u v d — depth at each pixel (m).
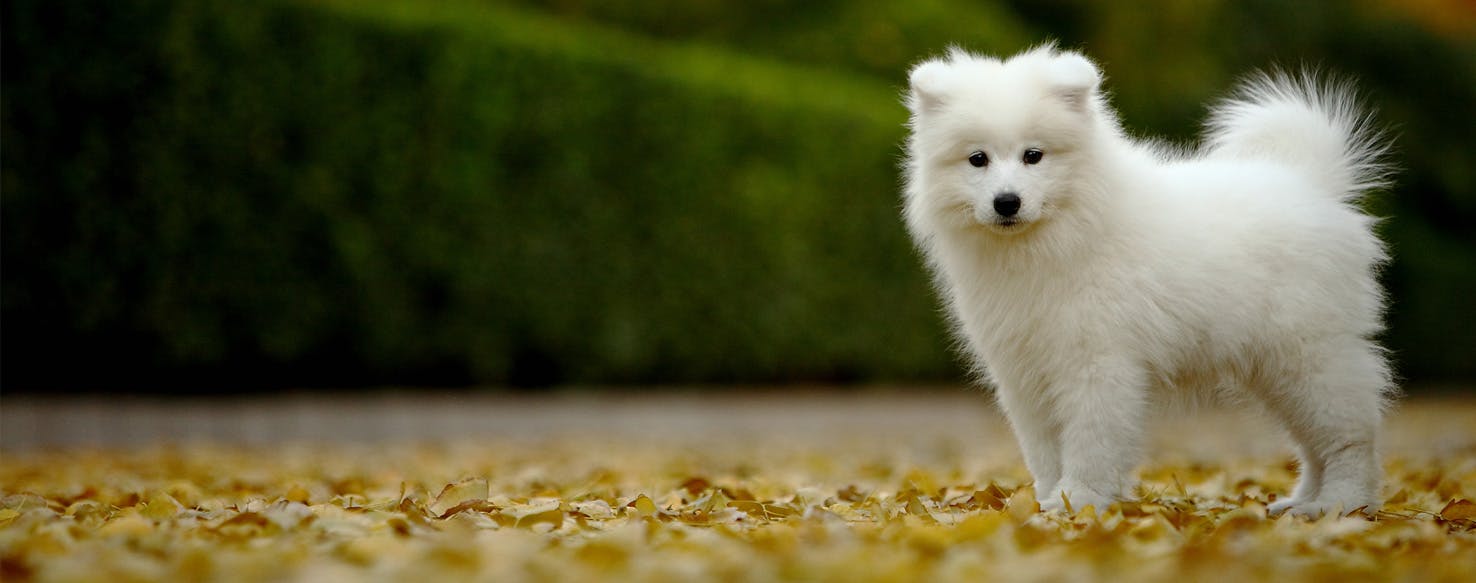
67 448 13.95
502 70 18.33
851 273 21.31
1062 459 6.90
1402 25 33.09
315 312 17.27
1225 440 16.33
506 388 19.25
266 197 16.88
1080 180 6.71
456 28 18.08
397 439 16.09
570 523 6.34
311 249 17.19
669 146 19.62
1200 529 6.06
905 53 25.89
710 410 19.14
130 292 16.27
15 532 5.75
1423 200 33.22
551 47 18.80
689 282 19.86
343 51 17.28
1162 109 29.00
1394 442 14.71
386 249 17.64
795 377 21.30
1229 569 4.84
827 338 21.11
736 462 12.00
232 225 16.69
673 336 19.78
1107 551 5.14
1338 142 7.29
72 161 15.89
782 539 5.61
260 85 16.78
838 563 4.92
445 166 17.95
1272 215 6.78
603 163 19.09
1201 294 6.62
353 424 16.28
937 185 6.98
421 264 17.86
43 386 16.73
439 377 18.62
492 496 8.10
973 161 6.86
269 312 16.97
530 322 18.62
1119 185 6.75
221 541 5.62
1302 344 6.75
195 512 6.74
